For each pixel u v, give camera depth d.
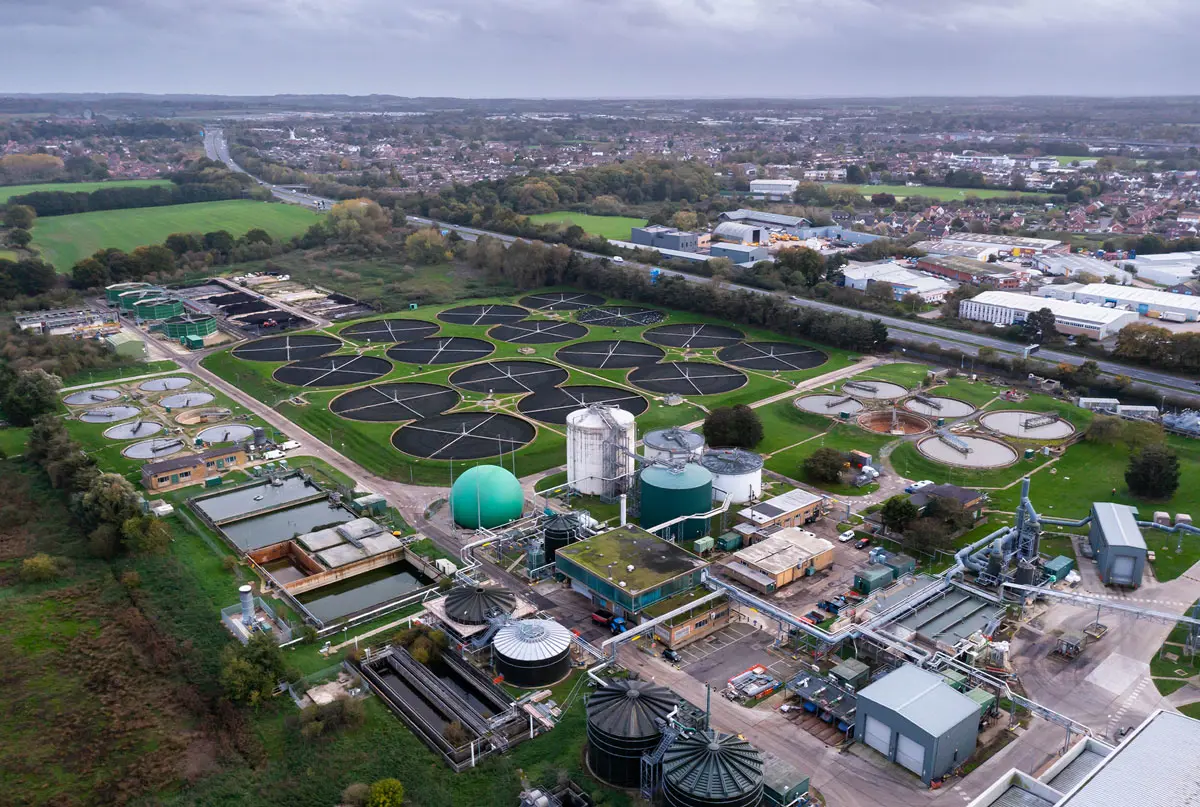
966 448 167.12
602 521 141.25
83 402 197.38
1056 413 185.50
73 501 140.12
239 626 110.88
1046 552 131.75
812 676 101.56
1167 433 177.50
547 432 179.62
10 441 176.62
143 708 98.38
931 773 85.94
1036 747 91.44
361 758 89.69
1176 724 82.75
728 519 142.38
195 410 192.62
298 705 97.75
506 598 111.94
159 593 120.75
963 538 135.38
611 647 107.44
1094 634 110.81
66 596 120.50
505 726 94.12
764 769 85.00
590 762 88.44
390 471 161.88
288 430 183.25
